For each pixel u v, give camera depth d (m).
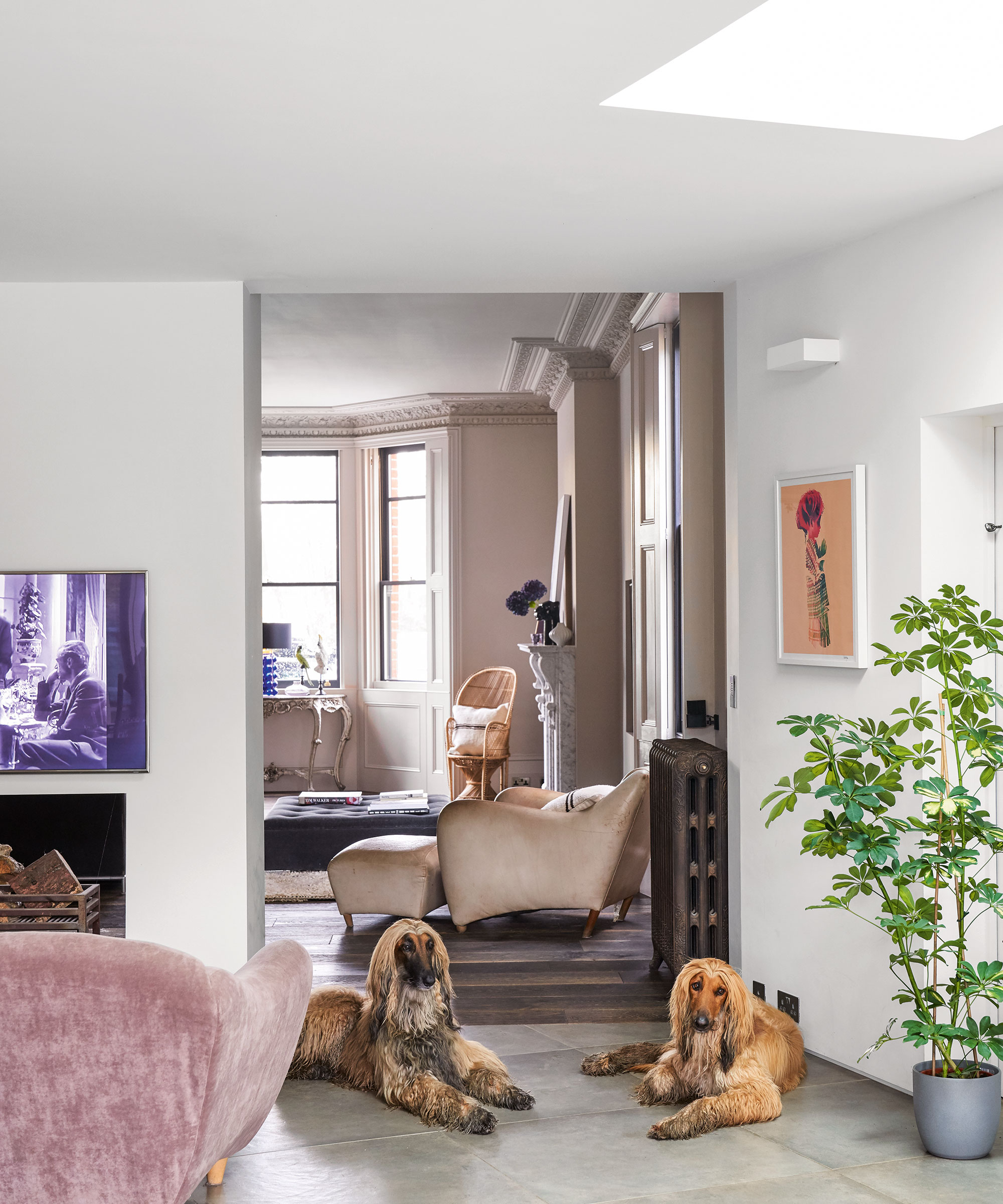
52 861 4.04
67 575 4.23
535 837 5.60
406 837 6.02
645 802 5.62
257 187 3.33
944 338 3.51
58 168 3.17
